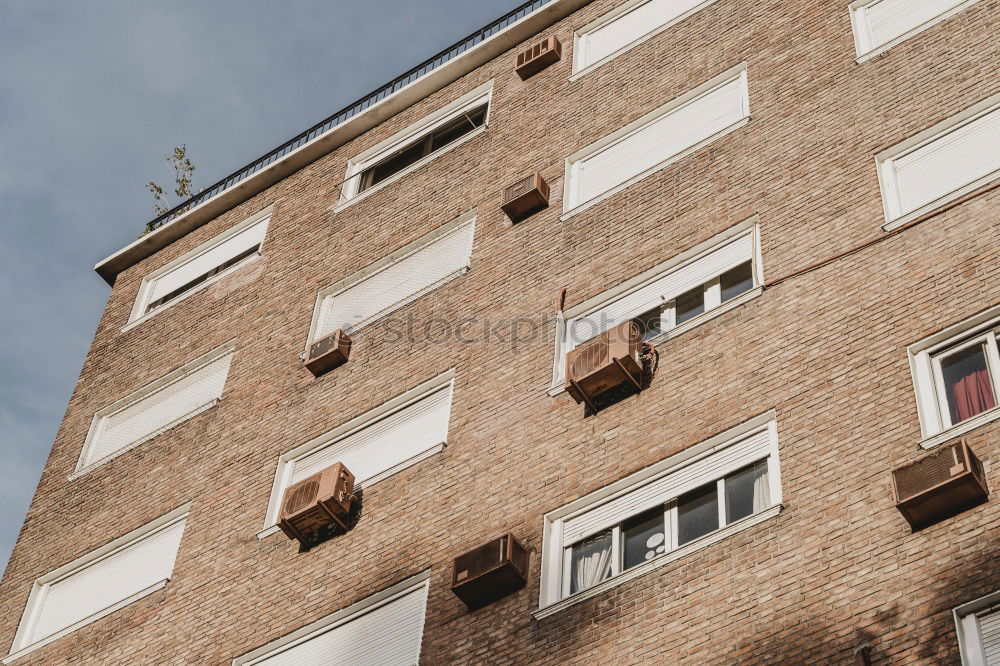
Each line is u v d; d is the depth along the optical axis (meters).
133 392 27.86
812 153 21.56
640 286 21.72
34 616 24.53
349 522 21.41
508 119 27.27
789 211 20.88
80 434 27.86
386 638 19.48
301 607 20.66
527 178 24.73
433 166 27.53
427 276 25.23
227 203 31.11
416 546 20.14
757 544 16.72
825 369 18.19
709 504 17.95
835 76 22.69
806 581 15.95
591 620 17.34
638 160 24.28
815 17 24.22
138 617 22.61
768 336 19.19
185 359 27.61
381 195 27.86
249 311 27.56
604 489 18.89
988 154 19.86
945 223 18.89
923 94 21.27
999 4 21.88
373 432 22.84
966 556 15.11
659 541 18.02
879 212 19.81
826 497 16.64
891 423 16.97
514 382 21.53
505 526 19.36
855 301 18.77
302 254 27.94
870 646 14.93
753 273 20.47
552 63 27.89
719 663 15.87
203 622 21.58
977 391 16.98
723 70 24.56
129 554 24.33
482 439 20.95
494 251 24.28
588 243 23.02
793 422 17.83
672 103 24.73
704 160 22.92
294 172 30.69
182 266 30.80
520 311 22.72
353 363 24.33
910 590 15.16
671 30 26.44
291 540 21.88
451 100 29.06
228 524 23.03
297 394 24.55
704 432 18.58
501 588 18.45
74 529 25.50
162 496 24.72
